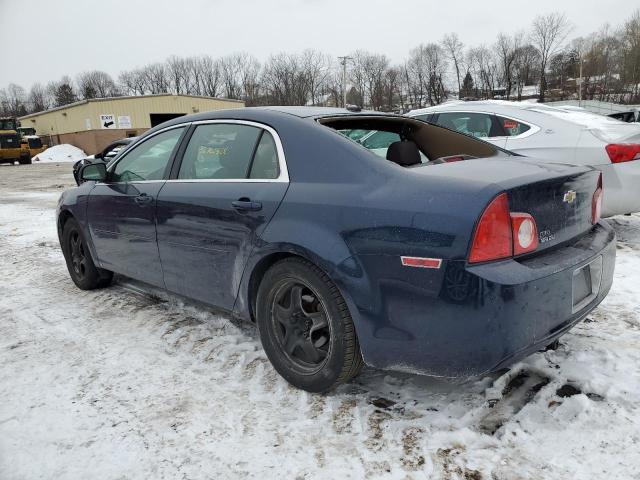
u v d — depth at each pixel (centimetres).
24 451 220
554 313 212
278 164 264
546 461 199
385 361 221
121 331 345
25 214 926
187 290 319
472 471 197
